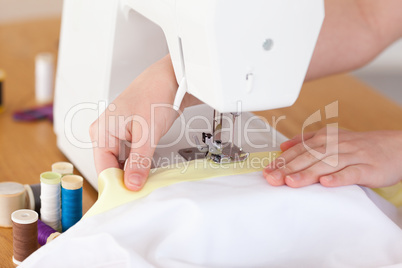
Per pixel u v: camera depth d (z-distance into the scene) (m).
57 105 1.36
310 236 0.90
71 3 1.26
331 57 1.42
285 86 0.85
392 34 1.47
